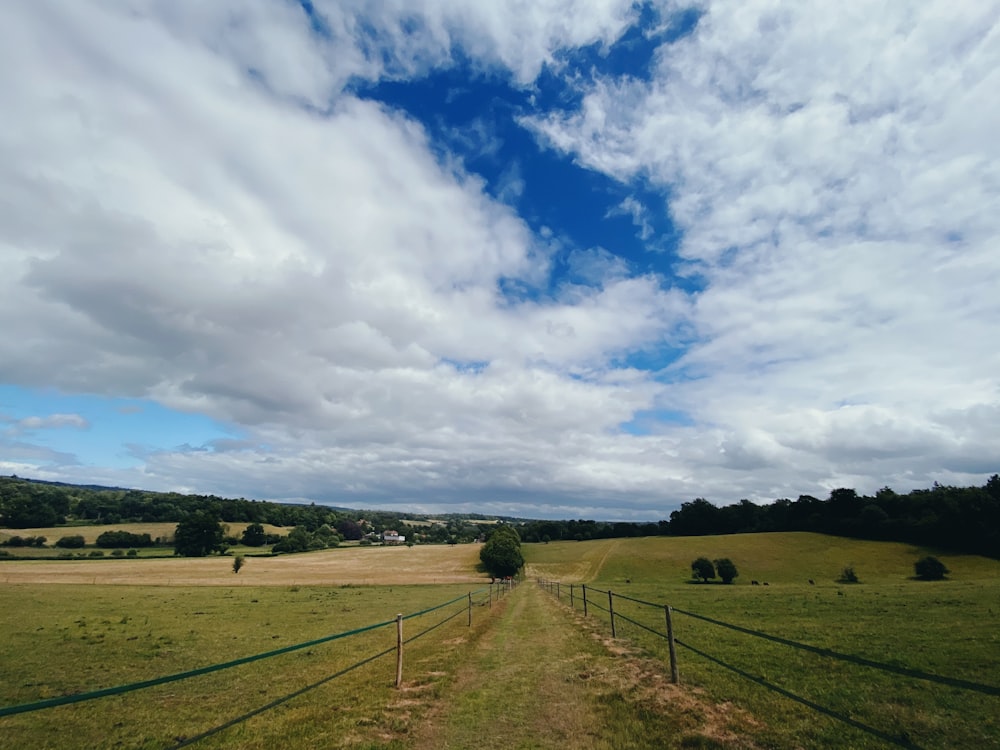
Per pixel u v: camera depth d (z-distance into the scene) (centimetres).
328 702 1162
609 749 839
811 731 906
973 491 9194
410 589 5834
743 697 1093
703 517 14100
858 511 11325
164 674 1644
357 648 1908
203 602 4141
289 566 9975
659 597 4319
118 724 1130
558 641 1833
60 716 1188
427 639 1980
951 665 1448
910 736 905
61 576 7444
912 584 5775
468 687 1225
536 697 1129
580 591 5206
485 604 3562
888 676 1303
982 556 8619
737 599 3972
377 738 913
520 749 852
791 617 2664
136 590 5412
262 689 1361
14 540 11738
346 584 6844
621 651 1600
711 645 1752
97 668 1742
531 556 11925
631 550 10662
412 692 1194
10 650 2055
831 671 1363
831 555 9350
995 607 2884
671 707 1032
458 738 906
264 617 3098
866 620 2464
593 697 1112
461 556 11625
